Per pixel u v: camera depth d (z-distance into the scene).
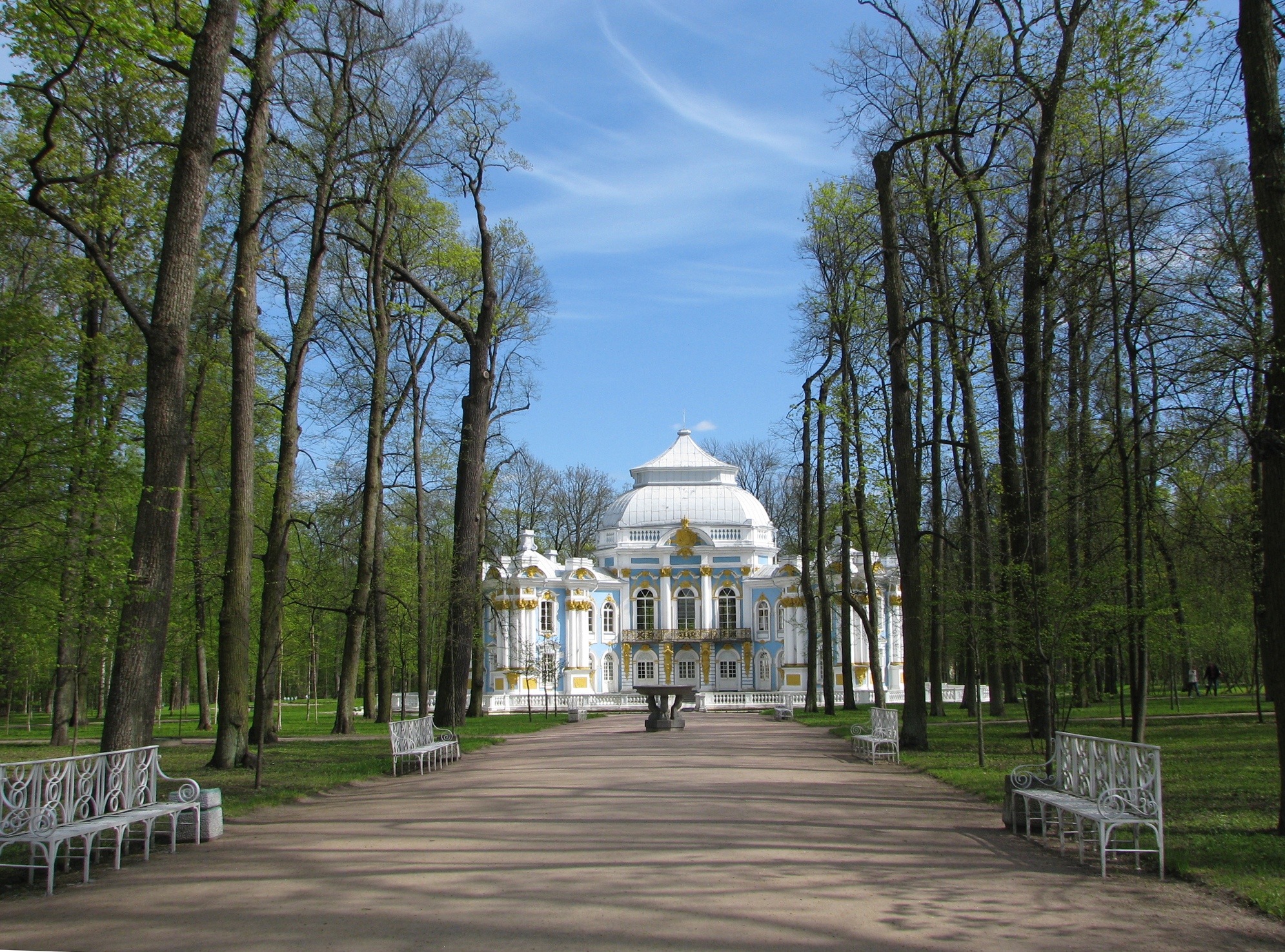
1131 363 18.39
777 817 14.06
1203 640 37.34
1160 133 19.42
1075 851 11.60
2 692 47.38
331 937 8.02
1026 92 23.73
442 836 12.73
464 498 33.47
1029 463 24.02
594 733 36.59
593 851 11.54
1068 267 23.34
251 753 22.94
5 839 10.36
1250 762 19.75
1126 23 17.30
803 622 67.19
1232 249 20.16
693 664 72.25
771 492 89.88
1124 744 11.13
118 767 12.44
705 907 8.90
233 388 21.81
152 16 17.11
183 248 16.69
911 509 25.91
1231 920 8.60
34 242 22.27
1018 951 7.66
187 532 31.36
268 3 20.80
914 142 28.92
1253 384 19.19
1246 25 13.08
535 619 68.06
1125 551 18.98
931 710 40.97
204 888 10.04
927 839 12.41
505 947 7.68
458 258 37.28
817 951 7.61
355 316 35.44
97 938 8.25
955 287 27.69
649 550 73.00
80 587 18.94
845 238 36.22
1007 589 19.64
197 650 38.69
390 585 48.88
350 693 35.50
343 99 26.53
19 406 18.53
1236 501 24.31
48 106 19.88
